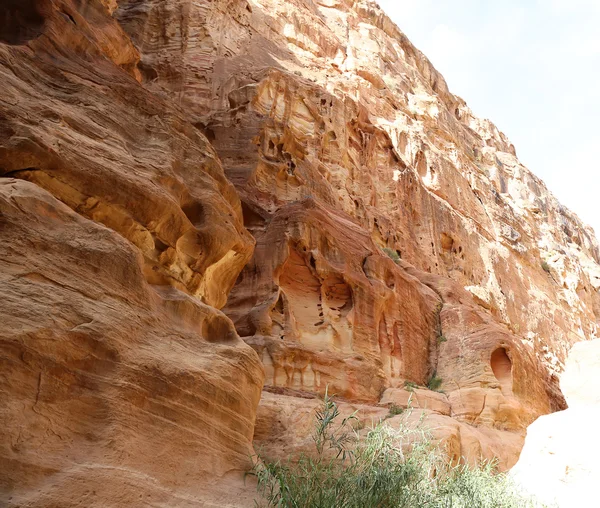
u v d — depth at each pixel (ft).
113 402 21.09
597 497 30.71
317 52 123.65
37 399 19.02
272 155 73.05
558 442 35.14
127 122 31.99
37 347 19.47
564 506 31.50
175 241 30.58
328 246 59.52
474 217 133.69
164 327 25.75
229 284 37.37
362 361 54.60
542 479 33.86
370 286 60.29
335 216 66.23
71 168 26.16
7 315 19.27
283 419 40.96
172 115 34.71
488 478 34.86
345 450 29.63
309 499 24.63
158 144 32.83
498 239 139.74
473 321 73.00
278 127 75.10
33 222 22.34
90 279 22.89
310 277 57.52
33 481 17.75
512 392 65.77
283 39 118.11
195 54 92.17
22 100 26.91
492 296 115.75
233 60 94.38
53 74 30.32
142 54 91.45
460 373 65.87
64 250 22.62
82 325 21.31
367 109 118.32
